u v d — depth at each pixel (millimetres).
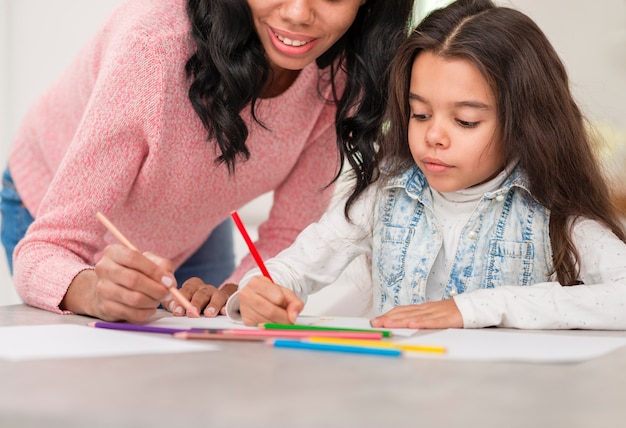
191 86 1276
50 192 1255
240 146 1334
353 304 1636
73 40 2889
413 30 1291
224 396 573
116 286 1027
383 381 649
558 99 1279
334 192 1592
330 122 1510
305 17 1197
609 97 2738
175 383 619
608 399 595
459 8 1269
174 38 1253
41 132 1538
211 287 1314
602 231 1231
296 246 1331
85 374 654
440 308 1088
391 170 1373
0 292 2844
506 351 812
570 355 785
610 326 1085
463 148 1207
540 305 1085
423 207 1357
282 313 1051
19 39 2889
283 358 758
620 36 2750
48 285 1177
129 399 560
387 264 1364
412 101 1242
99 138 1224
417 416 520
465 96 1194
